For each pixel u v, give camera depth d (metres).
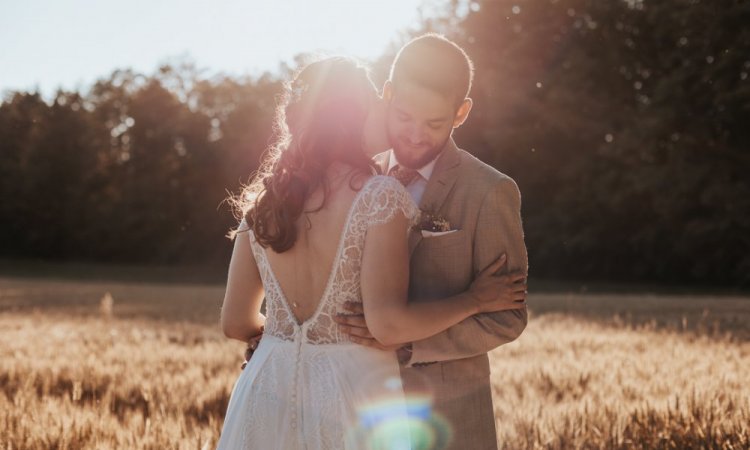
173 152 61.28
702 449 4.24
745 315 14.42
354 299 2.36
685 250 37.22
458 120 2.87
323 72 2.44
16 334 11.70
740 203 32.09
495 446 2.84
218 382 6.32
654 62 37.50
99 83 64.62
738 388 5.88
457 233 2.76
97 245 62.28
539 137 39.59
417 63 2.68
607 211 40.56
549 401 5.66
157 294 28.56
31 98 64.69
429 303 2.46
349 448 2.32
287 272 2.43
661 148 35.28
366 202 2.32
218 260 60.59
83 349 9.16
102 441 4.34
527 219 43.91
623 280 43.91
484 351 2.68
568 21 40.78
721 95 30.98
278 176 2.38
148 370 7.38
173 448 4.16
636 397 5.61
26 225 63.00
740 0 30.59
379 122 2.94
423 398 2.72
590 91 38.12
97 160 63.19
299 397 2.37
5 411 4.91
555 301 20.38
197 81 62.19
